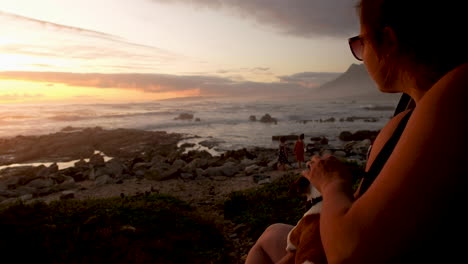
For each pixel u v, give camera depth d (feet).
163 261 23.12
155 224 28.68
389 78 2.40
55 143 172.76
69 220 26.66
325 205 2.44
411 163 1.86
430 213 1.76
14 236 21.47
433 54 2.13
